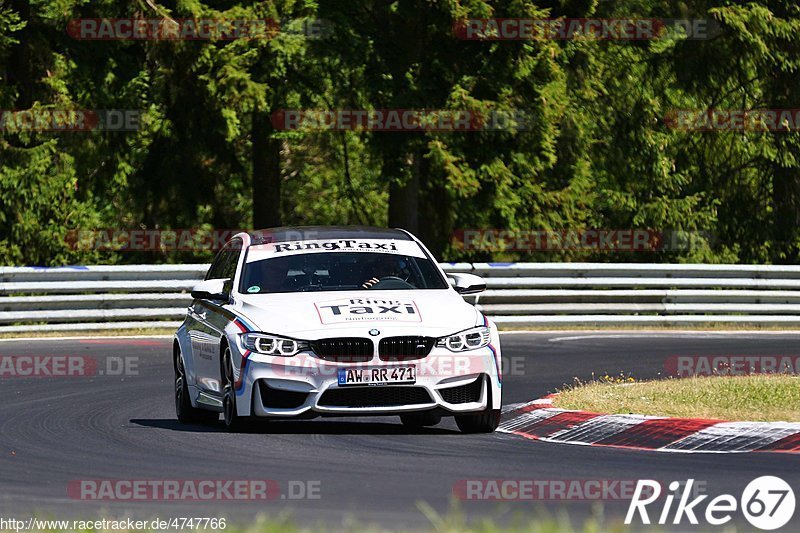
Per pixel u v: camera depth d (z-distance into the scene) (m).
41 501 29.47
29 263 118.62
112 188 125.62
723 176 144.75
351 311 39.94
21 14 112.50
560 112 116.62
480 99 111.81
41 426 43.66
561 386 55.62
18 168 113.12
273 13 110.56
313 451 36.88
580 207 137.62
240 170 126.31
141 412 47.94
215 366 41.97
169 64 111.12
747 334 84.56
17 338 78.38
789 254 141.25
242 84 109.25
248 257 44.03
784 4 132.88
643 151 142.38
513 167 118.88
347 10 114.38
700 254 143.38
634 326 91.06
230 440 39.25
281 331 39.25
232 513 27.77
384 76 112.56
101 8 109.12
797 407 41.91
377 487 30.83
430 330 39.38
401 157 112.50
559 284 92.06
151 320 88.38
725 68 133.12
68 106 111.06
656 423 39.91
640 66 142.62
